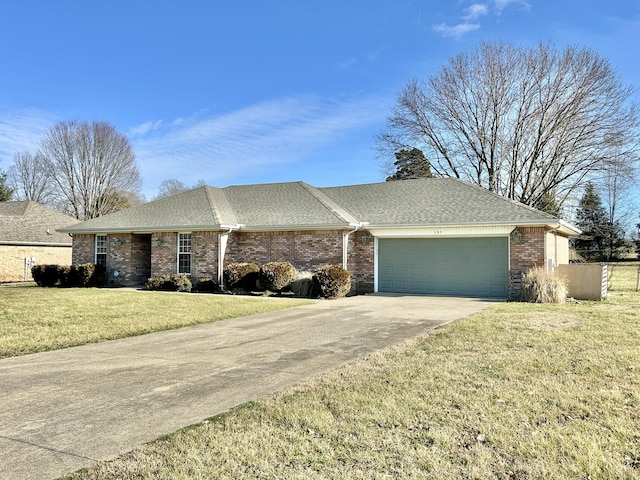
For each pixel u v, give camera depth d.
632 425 4.25
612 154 27.19
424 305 14.08
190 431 4.21
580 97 27.22
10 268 26.75
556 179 29.75
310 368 6.55
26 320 10.77
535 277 14.92
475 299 15.84
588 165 28.06
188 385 5.75
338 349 7.84
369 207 20.34
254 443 3.93
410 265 18.19
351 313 12.34
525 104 29.52
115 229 21.30
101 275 21.77
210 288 18.97
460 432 4.12
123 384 5.82
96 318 11.15
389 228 18.19
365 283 18.80
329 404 4.90
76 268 21.42
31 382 5.93
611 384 5.50
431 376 5.92
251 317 11.79
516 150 30.58
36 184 47.69
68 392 5.49
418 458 3.62
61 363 7.00
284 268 17.48
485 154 31.67
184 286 18.95
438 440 3.95
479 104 31.05
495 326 9.69
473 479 3.29
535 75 28.66
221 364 6.87
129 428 4.32
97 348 8.11
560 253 20.89
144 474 3.38
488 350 7.42
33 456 3.71
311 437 4.05
